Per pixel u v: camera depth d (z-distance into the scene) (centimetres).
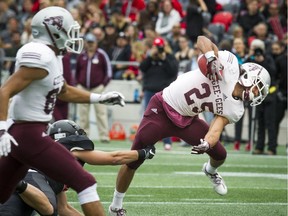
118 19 4834
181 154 3753
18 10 6066
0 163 1501
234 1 5488
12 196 1634
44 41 1499
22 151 1468
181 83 1922
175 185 2620
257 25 4625
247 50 4072
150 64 3856
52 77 1464
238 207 2169
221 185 2102
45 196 1625
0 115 1413
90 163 1641
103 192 2402
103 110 4284
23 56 1437
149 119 1939
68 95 1595
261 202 2275
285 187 2630
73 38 1503
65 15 1495
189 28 4625
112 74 4616
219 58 1862
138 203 2206
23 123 1472
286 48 3931
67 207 1755
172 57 3844
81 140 1636
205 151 1811
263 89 1878
